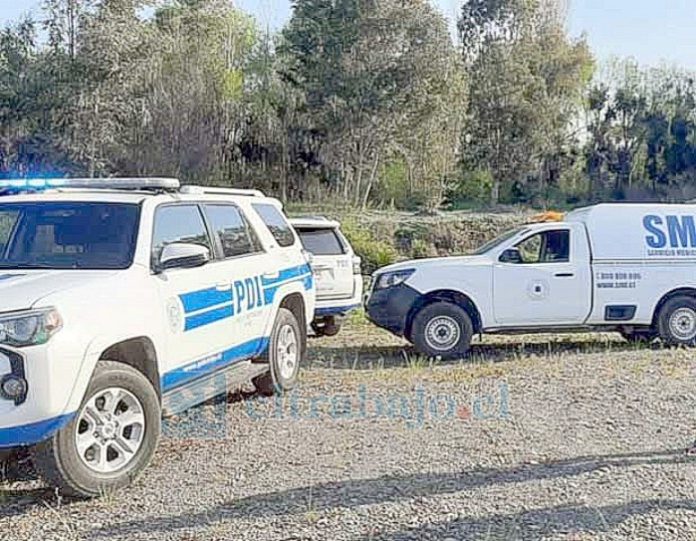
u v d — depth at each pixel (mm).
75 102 32969
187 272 6246
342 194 38500
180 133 34594
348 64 36906
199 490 5160
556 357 10359
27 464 5781
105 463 5156
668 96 49281
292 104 38344
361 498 4895
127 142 33844
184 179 34812
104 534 4465
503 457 5703
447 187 41625
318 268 11906
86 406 5027
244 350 7223
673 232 11352
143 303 5570
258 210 8172
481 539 4223
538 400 7527
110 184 6766
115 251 5848
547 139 46250
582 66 47812
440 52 37750
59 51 33188
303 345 8711
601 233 11180
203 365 6441
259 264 7605
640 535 4254
